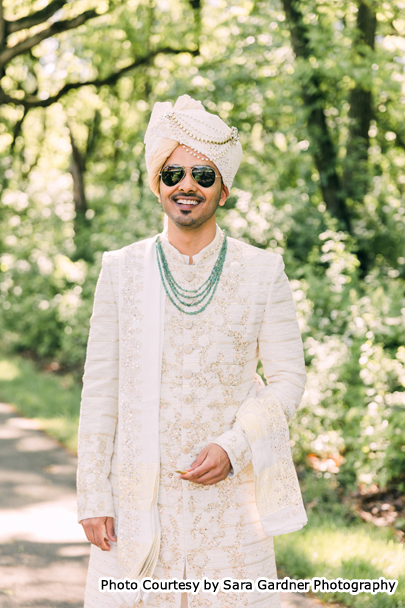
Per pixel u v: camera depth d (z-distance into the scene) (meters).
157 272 1.97
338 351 5.25
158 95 9.15
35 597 3.29
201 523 1.88
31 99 10.23
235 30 7.90
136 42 10.70
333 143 7.16
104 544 1.91
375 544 3.75
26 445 5.93
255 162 7.98
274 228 6.75
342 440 5.05
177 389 1.90
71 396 7.72
